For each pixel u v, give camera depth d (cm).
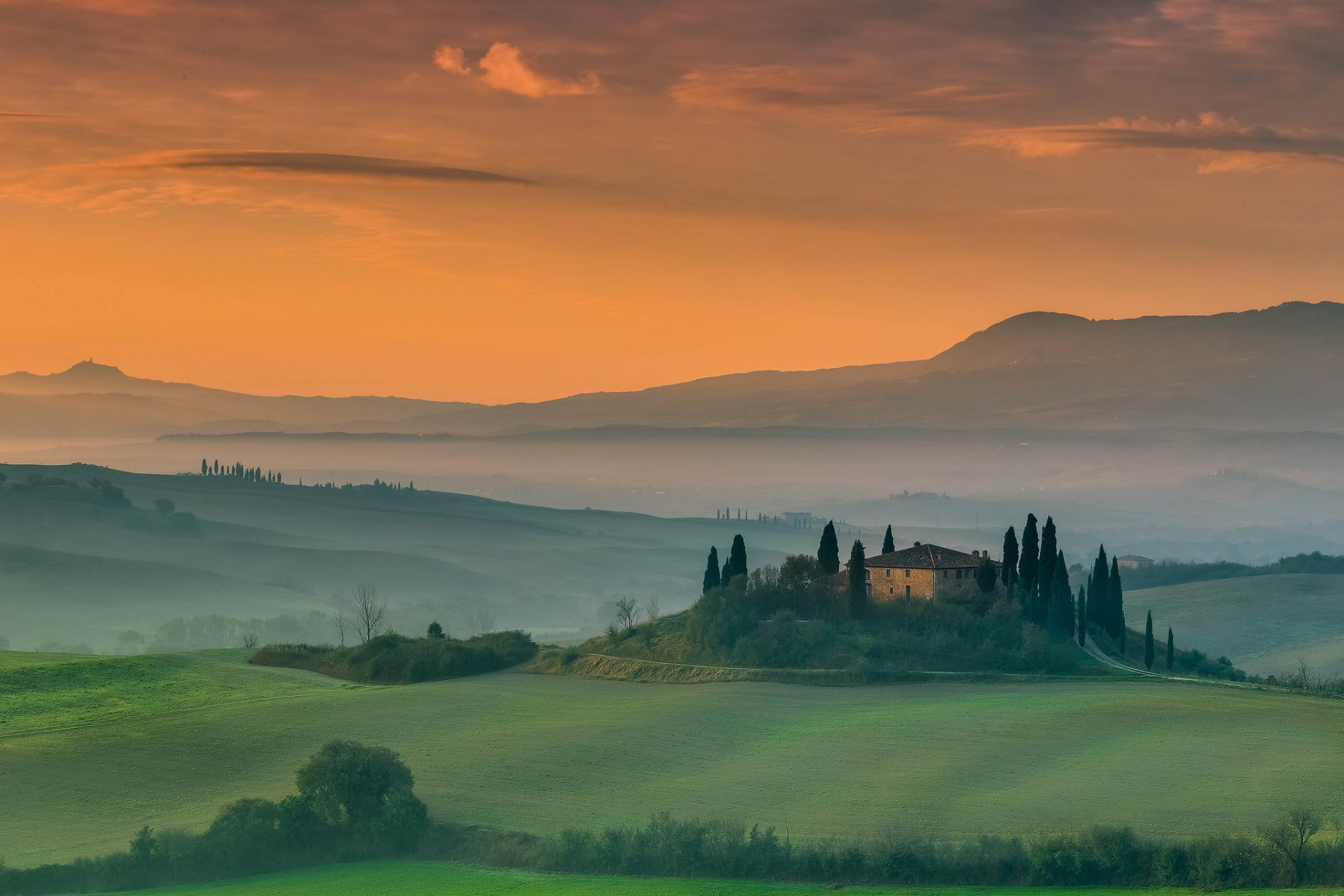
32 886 13825
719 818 15500
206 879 14288
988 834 14288
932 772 16900
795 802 16025
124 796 17138
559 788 17038
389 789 15450
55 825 15950
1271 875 12550
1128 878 12950
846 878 13375
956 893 12850
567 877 13738
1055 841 13438
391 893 13162
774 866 13675
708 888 13138
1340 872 12488
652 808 15988
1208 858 12800
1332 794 15162
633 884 13325
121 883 13988
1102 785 15925
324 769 15300
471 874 13988
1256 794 15212
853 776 16950
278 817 15100
